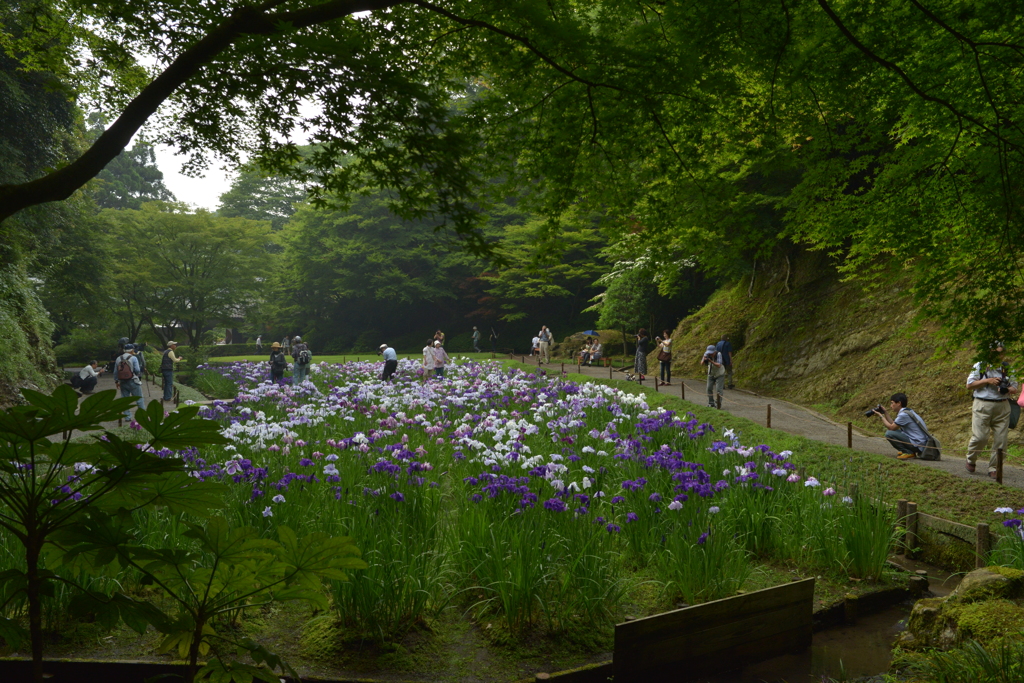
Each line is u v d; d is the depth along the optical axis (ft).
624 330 100.89
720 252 20.11
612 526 18.35
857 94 17.69
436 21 18.70
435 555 17.65
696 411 48.26
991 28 15.55
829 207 20.02
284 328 182.91
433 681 14.17
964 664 13.09
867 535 20.62
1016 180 16.47
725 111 18.08
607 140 18.21
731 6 15.31
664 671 14.97
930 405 44.01
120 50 19.06
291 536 5.70
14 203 15.33
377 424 35.47
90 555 5.91
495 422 31.42
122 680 14.15
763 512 21.95
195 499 6.01
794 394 59.00
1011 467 31.71
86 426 5.17
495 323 160.25
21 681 14.17
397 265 155.74
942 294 18.84
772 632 16.51
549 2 18.21
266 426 31.40
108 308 97.96
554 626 16.06
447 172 17.20
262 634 15.93
